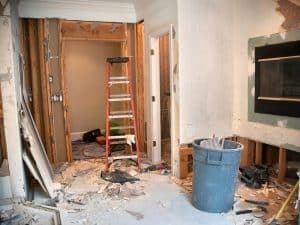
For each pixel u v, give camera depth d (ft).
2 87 10.03
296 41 10.84
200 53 13.19
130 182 13.10
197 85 13.26
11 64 9.98
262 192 11.55
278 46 11.63
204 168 9.99
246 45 13.35
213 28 13.37
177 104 13.10
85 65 22.43
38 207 10.26
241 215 9.82
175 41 12.86
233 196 10.25
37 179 11.50
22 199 10.62
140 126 18.21
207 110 13.67
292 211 9.80
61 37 16.03
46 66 15.93
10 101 10.14
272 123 12.21
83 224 9.44
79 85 22.40
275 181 12.42
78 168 15.42
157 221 9.57
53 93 16.26
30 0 15.05
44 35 15.72
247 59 13.37
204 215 9.93
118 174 13.96
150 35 15.46
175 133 13.48
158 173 14.23
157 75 15.64
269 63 12.17
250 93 13.34
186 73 12.93
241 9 13.46
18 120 10.52
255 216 9.70
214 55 13.55
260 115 12.82
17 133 10.34
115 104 21.49
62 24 16.03
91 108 22.95
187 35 12.74
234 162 9.84
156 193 11.83
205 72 13.42
